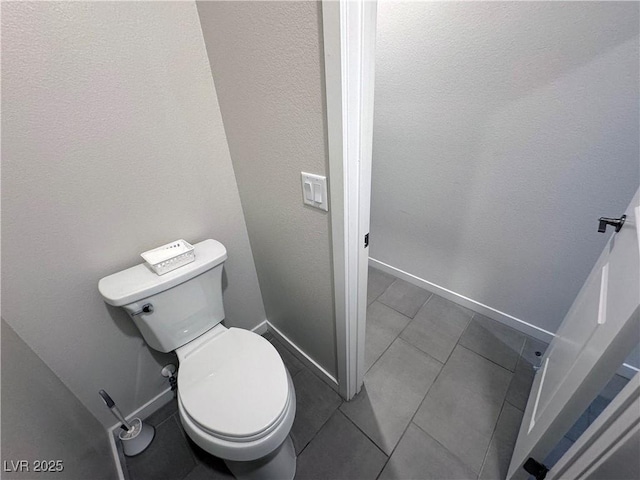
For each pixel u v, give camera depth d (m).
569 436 1.07
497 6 1.07
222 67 0.92
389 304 1.84
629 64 0.91
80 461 0.82
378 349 1.53
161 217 1.05
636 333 0.50
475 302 1.72
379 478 1.02
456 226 1.61
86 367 1.02
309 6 0.59
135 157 0.93
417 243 1.86
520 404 1.23
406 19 1.32
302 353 1.46
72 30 0.72
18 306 0.82
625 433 0.47
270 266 1.32
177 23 0.88
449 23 1.21
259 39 0.74
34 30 0.68
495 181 1.36
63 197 0.83
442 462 1.05
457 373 1.38
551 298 1.40
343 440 1.13
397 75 1.47
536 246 1.35
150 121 0.92
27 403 0.69
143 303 0.92
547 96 1.09
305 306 1.22
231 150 1.12
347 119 0.64
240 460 0.79
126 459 1.11
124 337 1.09
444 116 1.40
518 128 1.20
